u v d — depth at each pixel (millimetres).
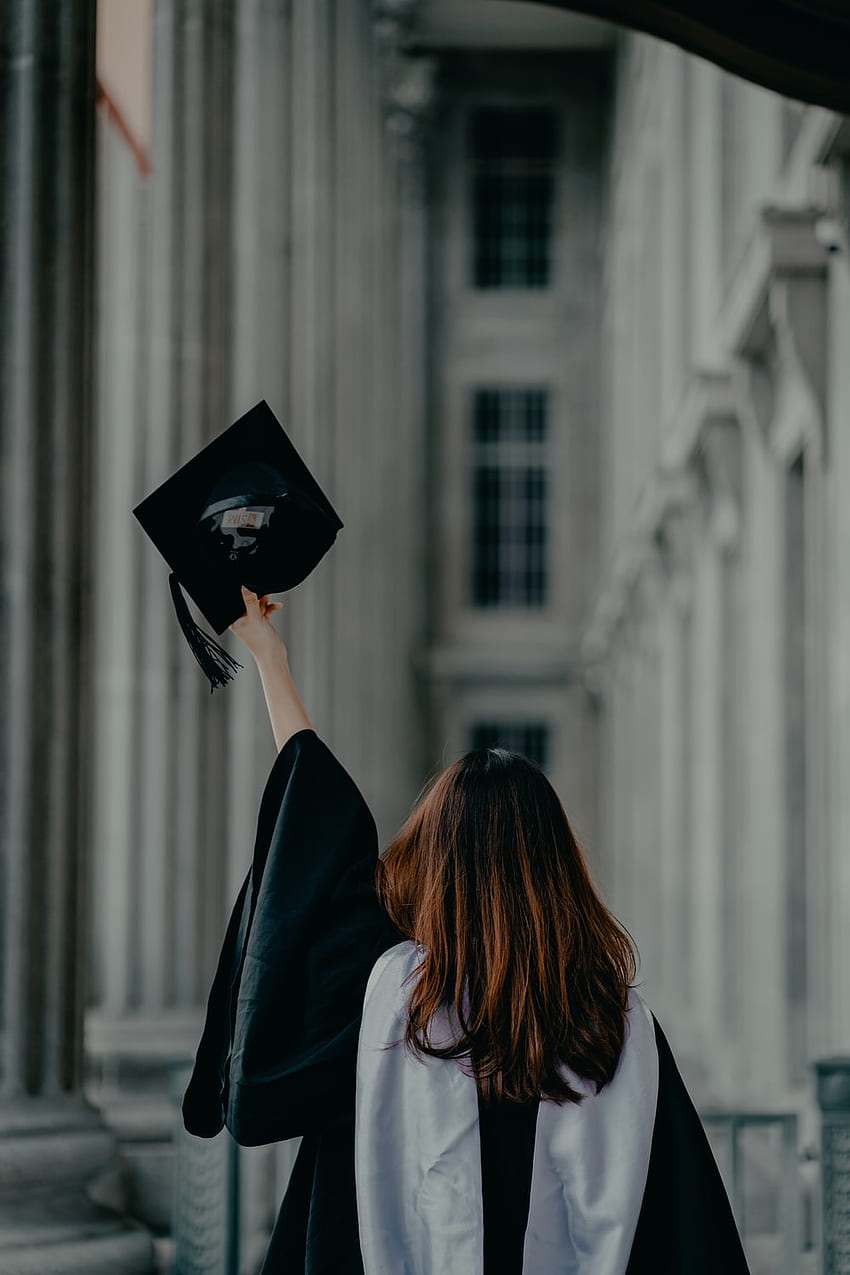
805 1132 8594
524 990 2164
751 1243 5773
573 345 32125
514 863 2242
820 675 9656
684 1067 14859
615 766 26219
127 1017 7691
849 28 4234
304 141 10781
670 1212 2166
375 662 17078
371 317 17031
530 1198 2119
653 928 20359
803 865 11070
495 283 32469
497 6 29828
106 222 9117
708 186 15500
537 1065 2129
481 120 32656
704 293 15891
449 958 2191
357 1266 2162
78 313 4586
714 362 14328
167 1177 6605
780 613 11297
